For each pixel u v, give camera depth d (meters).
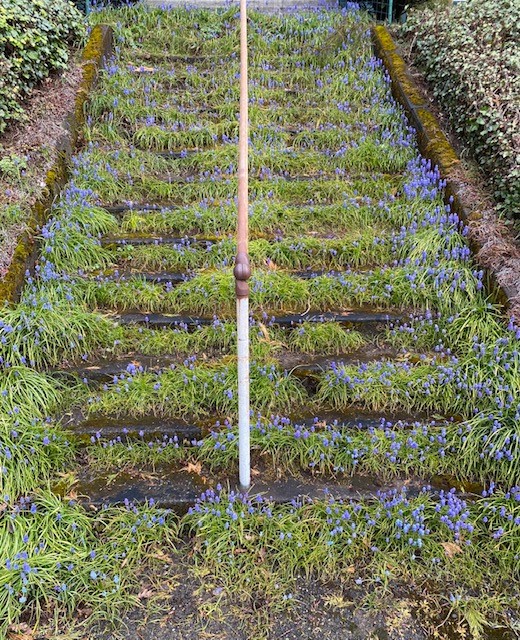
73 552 2.79
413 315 4.05
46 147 4.74
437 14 6.10
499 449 3.23
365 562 2.86
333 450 3.25
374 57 6.47
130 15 7.04
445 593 2.76
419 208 4.69
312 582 2.79
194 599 2.71
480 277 4.08
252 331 3.86
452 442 3.29
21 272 3.93
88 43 6.14
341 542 2.90
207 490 3.08
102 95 5.64
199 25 7.07
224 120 5.66
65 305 3.87
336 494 3.10
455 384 3.55
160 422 3.41
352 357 3.82
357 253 4.39
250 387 3.52
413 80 5.93
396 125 5.61
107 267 4.36
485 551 2.91
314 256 4.45
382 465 3.22
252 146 5.31
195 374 3.56
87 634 2.58
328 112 5.76
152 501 2.99
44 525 2.87
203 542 2.88
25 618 2.62
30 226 4.18
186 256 4.37
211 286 4.10
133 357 3.80
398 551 2.88
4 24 4.69
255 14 7.05
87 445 3.29
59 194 4.66
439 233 4.37
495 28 5.41
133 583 2.75
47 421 3.37
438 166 4.91
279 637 2.58
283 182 4.98
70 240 4.28
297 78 6.25
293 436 3.28
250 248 4.37
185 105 5.89
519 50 5.09
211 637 2.58
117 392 3.53
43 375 3.54
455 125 5.20
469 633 2.62
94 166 4.97
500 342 3.65
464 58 5.16
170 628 2.61
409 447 3.26
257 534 2.91
